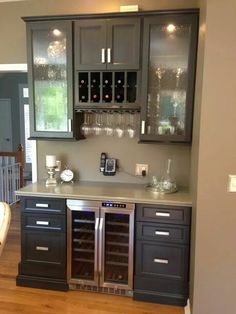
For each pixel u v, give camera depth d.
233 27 1.88
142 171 2.99
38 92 2.85
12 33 3.09
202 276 2.10
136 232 2.48
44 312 2.37
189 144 2.62
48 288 2.68
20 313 2.36
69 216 2.57
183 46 2.54
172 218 2.41
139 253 2.50
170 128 2.67
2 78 7.68
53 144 3.14
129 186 2.89
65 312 2.38
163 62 2.60
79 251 2.66
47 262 2.66
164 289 2.49
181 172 2.92
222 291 2.09
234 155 1.97
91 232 2.62
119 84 2.67
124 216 2.57
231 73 1.92
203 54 1.98
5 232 1.64
